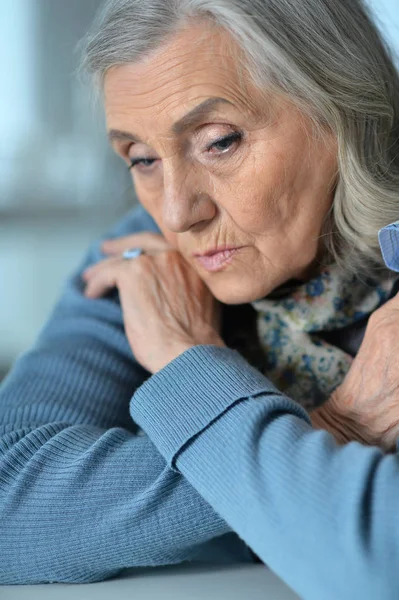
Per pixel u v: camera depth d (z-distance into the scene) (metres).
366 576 0.75
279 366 1.18
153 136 1.00
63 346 1.25
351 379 1.05
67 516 0.98
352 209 1.07
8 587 1.01
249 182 1.00
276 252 1.06
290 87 0.98
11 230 3.10
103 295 1.30
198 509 0.94
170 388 0.98
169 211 1.03
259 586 0.98
